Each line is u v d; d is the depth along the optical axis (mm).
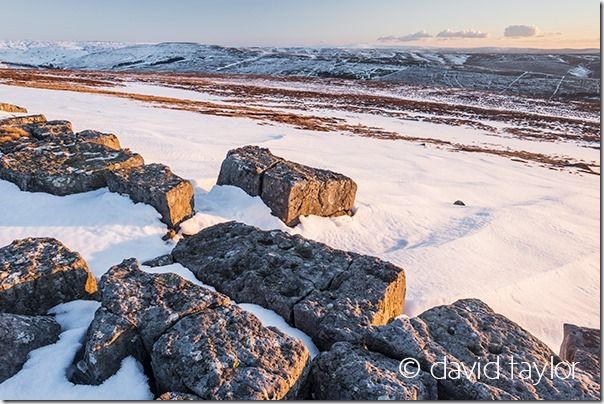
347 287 8117
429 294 10406
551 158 31750
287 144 26266
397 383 5312
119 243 11008
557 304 11281
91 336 5938
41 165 14047
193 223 12477
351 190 15086
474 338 6461
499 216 16516
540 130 43719
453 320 6871
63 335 6613
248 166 14219
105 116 29219
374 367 5637
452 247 13383
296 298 7824
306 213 14047
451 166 25969
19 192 13336
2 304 7117
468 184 22250
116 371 5867
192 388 5176
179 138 23859
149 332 6090
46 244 8461
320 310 7391
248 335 5977
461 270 12078
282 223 13258
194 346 5648
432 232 14953
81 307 7602
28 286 7359
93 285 8320
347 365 5703
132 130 24234
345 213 15234
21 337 6188
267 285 8180
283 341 6035
